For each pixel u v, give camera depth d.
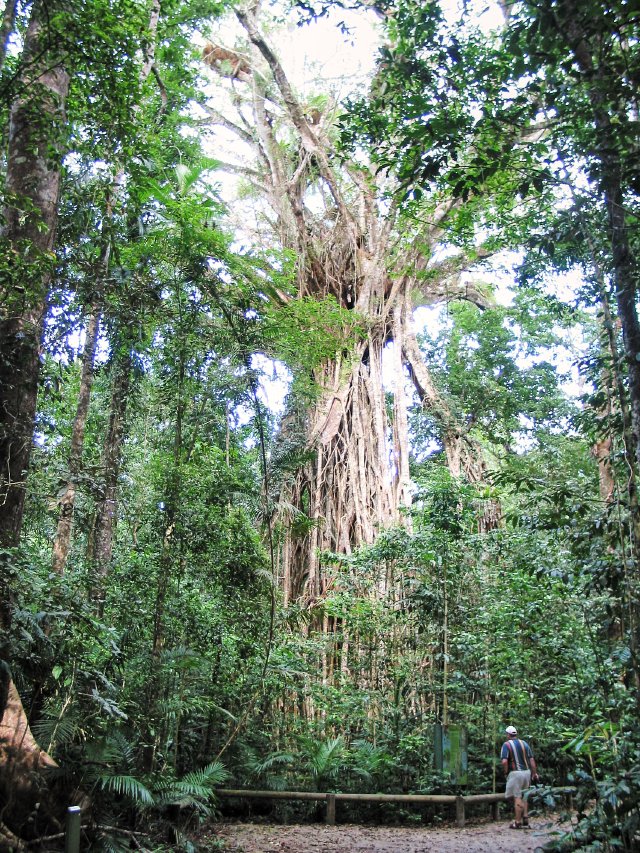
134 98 8.16
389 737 12.30
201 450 12.27
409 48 7.41
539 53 6.12
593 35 5.93
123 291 9.57
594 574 6.82
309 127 19.84
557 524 7.57
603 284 7.06
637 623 6.73
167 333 10.51
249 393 11.29
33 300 7.38
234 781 11.30
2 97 7.44
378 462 19.09
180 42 15.81
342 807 11.29
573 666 10.14
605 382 7.74
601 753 6.09
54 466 10.62
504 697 13.37
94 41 7.54
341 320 18.33
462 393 24.08
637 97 6.04
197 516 10.76
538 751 12.79
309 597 17.27
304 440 19.03
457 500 13.37
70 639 7.56
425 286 23.56
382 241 21.08
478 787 11.98
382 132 8.18
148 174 9.30
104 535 11.02
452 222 14.15
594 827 5.86
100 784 7.45
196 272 9.83
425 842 9.27
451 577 13.16
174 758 9.96
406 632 13.80
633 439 6.75
